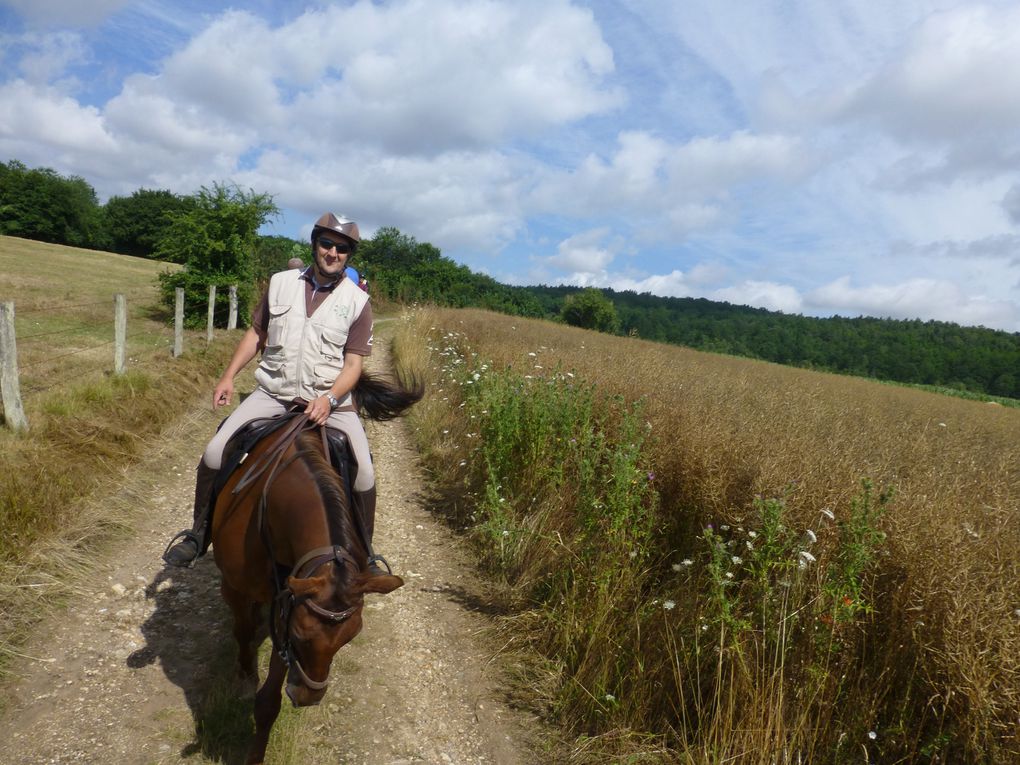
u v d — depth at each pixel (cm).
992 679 286
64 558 472
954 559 337
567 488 583
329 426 341
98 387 816
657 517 504
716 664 362
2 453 580
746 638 353
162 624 430
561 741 360
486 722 372
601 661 391
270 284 357
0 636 385
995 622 296
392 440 938
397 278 5309
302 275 354
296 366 345
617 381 838
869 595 359
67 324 1524
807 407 979
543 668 414
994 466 641
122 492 607
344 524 263
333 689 386
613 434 634
